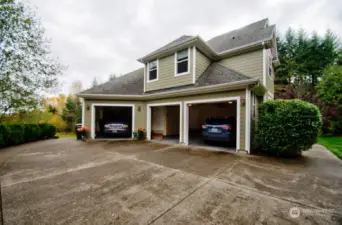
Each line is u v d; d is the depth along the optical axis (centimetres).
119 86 1119
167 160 526
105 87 1094
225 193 294
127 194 289
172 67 928
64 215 226
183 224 207
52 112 1805
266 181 351
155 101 980
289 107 555
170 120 1188
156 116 1191
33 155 598
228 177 375
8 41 799
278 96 1480
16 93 899
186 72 856
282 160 530
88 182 344
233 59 938
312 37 1984
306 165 473
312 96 1302
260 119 621
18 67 864
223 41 1124
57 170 423
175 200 268
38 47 908
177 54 916
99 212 233
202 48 878
